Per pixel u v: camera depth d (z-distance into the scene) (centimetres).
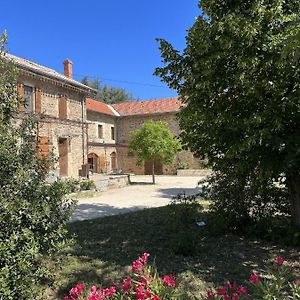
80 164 2178
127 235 673
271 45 465
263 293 208
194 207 791
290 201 618
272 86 480
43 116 414
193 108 566
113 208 1044
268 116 479
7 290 284
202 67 536
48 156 376
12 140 333
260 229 630
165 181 2244
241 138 526
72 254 550
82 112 2233
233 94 538
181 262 511
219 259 523
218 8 550
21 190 329
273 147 486
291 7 530
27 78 1736
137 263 215
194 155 641
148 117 3253
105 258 535
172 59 590
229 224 669
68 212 366
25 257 303
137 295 189
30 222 323
